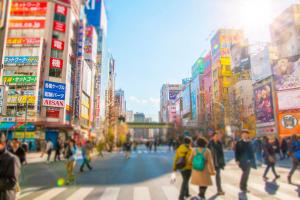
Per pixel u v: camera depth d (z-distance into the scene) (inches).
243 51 2549.2
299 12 1733.5
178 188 348.5
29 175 482.0
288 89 1708.9
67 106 1619.1
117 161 815.7
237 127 1845.5
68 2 1702.8
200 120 2659.9
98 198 289.0
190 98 4042.8
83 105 1907.0
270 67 1844.2
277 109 1758.1
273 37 1886.1
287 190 327.0
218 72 2886.3
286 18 1780.3
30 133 1440.7
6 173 145.6
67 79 1621.6
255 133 2010.3
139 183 392.5
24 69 1503.4
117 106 2778.1
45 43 1572.3
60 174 497.7
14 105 1461.6
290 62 1726.1
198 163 244.1
